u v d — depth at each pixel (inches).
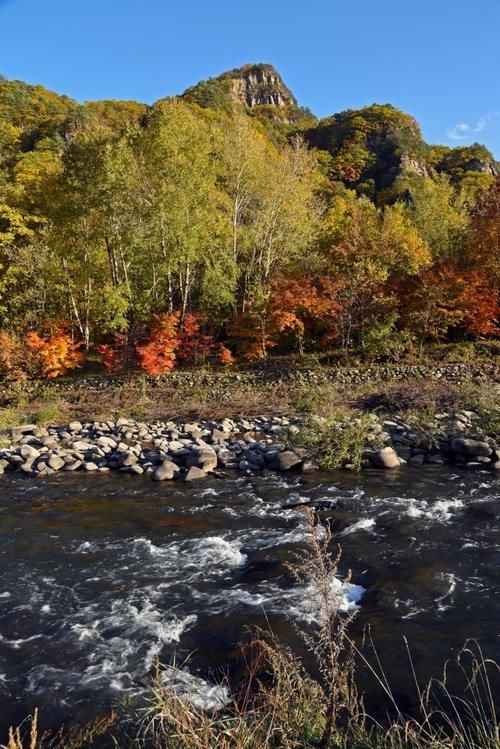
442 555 312.8
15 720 194.7
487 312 919.7
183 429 660.7
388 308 974.4
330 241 1195.3
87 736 179.8
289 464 507.8
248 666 211.0
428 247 1117.1
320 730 147.3
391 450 514.0
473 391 697.0
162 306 1152.2
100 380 931.3
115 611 266.7
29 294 1130.7
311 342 1030.4
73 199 1030.4
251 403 756.0
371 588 277.6
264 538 350.6
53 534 369.4
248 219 1203.2
